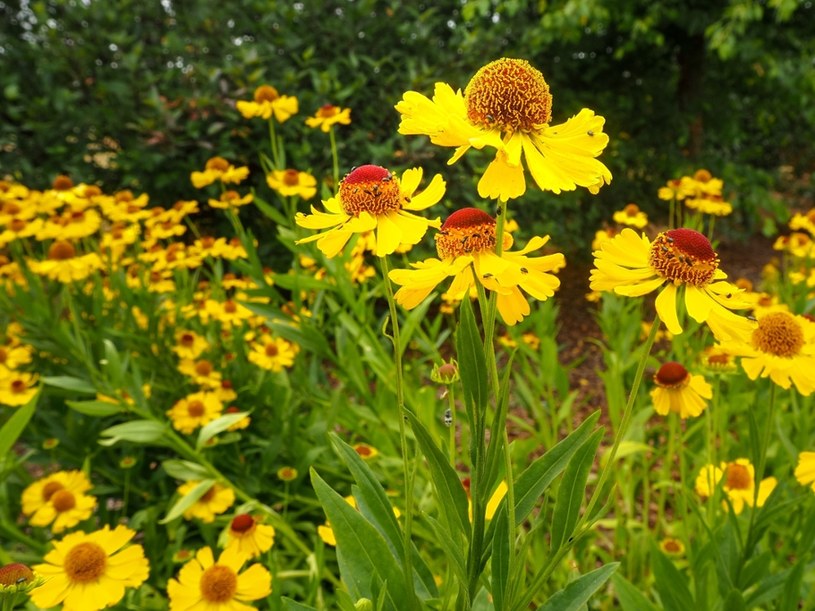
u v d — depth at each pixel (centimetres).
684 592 33
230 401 57
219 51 105
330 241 20
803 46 142
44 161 99
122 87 94
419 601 22
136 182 100
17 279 63
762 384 53
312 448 51
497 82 18
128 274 71
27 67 100
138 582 31
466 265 19
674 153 148
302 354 61
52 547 39
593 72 142
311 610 22
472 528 20
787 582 30
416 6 114
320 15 106
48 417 53
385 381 51
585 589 22
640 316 61
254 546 39
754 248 158
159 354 60
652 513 61
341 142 98
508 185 18
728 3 129
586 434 21
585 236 135
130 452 53
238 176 62
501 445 21
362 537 23
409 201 21
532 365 84
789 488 43
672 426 46
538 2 136
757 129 183
